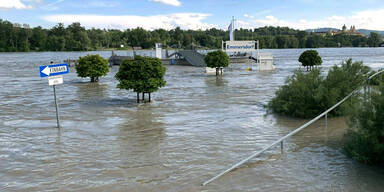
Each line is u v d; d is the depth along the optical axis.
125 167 8.73
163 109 17.17
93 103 19.59
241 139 11.19
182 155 9.62
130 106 18.28
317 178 7.71
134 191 7.26
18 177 8.22
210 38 172.75
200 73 41.66
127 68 19.03
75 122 14.40
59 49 156.50
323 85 14.80
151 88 19.06
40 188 7.54
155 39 173.50
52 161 9.33
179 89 25.56
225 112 16.08
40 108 18.17
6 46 150.25
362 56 86.00
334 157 9.11
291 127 12.73
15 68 55.38
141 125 13.59
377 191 6.95
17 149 10.54
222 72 42.16
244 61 64.94
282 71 42.62
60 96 22.86
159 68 19.05
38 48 158.88
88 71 31.72
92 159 9.42
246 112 15.97
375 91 9.23
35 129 13.20
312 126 12.73
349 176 7.77
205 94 22.55
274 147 10.18
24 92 25.25
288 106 14.87
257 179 7.75
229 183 7.56
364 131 8.42
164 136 11.78
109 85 29.52
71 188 7.50
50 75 12.91
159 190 7.28
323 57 83.56
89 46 169.75
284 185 7.38
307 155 9.34
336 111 13.92
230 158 9.29
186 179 7.86
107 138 11.65
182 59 60.75
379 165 8.42
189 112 16.25
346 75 14.77
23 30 152.88
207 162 8.99
